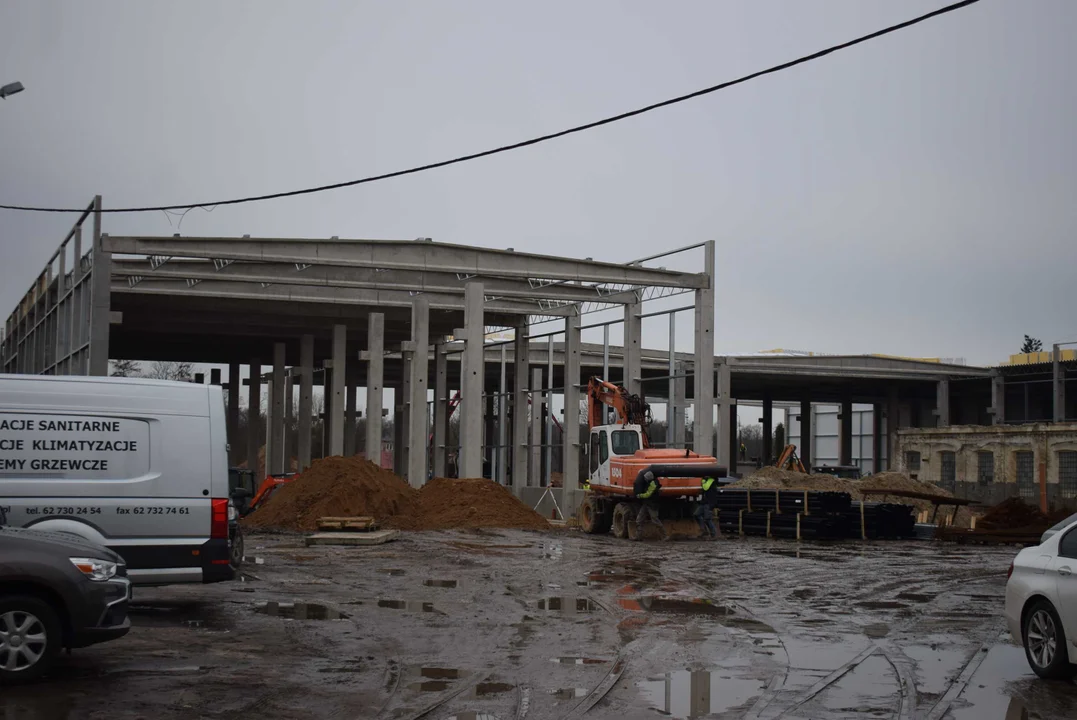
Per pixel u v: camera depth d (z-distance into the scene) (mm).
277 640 11352
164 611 13469
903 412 73688
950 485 55344
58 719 7664
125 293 37906
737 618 13820
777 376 59844
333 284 36156
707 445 35438
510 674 9734
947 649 11656
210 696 8516
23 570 8914
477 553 23016
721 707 8539
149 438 12055
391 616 13359
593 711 8305
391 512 32062
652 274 35438
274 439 53625
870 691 9297
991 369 61375
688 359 57688
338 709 8172
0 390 11672
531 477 48312
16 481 11523
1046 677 9859
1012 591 10469
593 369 58156
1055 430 50969
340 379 47688
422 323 41312
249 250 30875
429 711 8172
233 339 53688
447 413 58094
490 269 34094
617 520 28656
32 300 42344
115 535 11773
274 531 29422
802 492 30250
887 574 20219
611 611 14203
